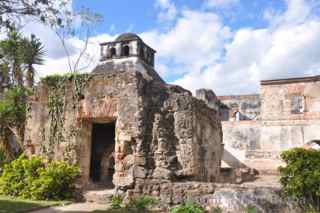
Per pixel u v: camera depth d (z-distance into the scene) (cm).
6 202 1002
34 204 986
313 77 2658
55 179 1116
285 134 2688
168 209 1006
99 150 1650
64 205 1027
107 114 1184
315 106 2633
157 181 1070
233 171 2245
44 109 1307
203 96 3127
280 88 2766
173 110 1172
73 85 1264
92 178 1609
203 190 998
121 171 1108
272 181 2109
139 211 961
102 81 1214
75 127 1233
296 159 936
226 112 3722
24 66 2105
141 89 1162
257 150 2759
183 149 1141
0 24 750
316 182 890
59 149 1245
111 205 1005
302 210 901
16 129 1909
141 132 1116
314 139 2589
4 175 1212
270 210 910
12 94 1939
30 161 1191
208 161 1400
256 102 3650
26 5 754
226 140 2900
